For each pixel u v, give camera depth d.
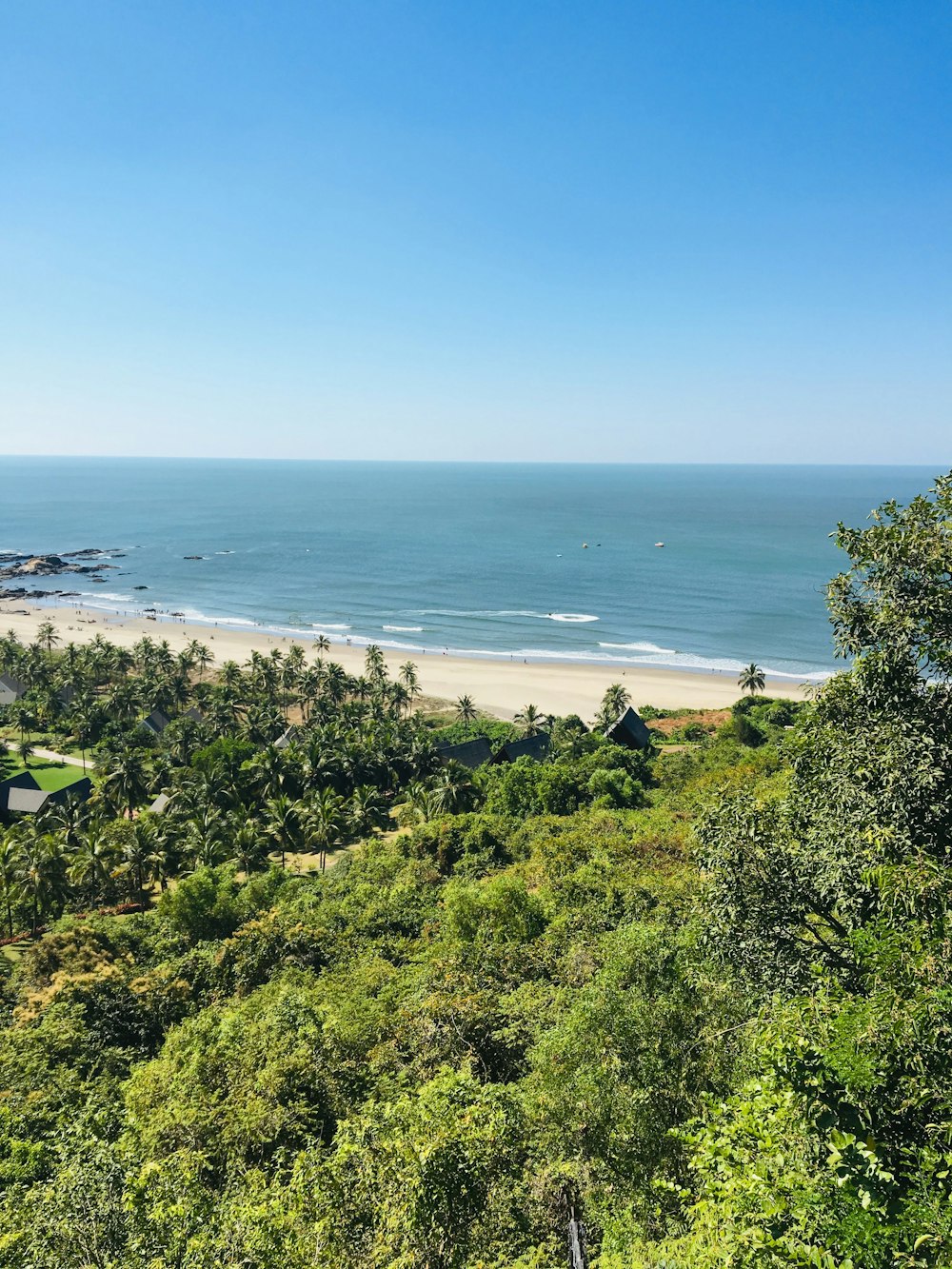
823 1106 10.38
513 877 38.19
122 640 163.12
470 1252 14.78
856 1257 8.83
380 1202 15.57
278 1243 14.79
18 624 176.25
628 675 132.00
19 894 56.50
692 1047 17.55
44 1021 32.28
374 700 109.38
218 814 70.50
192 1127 21.53
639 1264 12.57
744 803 17.05
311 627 172.00
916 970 10.84
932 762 13.11
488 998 26.78
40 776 96.56
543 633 162.25
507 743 91.00
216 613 187.25
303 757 84.12
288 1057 24.08
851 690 15.36
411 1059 24.97
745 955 15.61
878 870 12.41
